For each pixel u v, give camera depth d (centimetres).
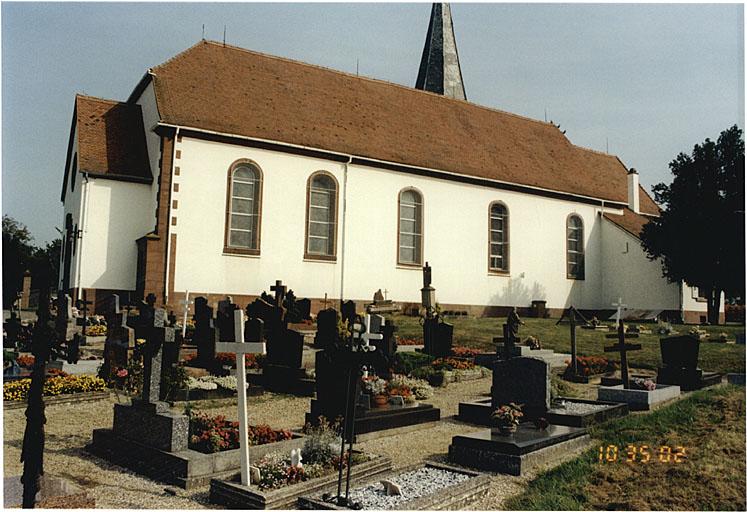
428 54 4825
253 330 1653
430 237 3189
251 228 2706
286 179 2791
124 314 1431
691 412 1138
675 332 2686
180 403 1342
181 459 830
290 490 759
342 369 1109
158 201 2517
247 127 2727
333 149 2902
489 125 3850
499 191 3459
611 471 900
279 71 3158
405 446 1079
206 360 1647
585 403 1352
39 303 707
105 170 2664
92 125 2808
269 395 1480
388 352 1662
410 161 3127
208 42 3042
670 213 3409
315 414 1141
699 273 3331
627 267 3753
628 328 2770
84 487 809
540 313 3481
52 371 1471
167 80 2730
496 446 936
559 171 3856
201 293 2558
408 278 3091
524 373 1173
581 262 3778
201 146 2614
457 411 1381
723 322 3656
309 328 2417
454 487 776
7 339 1912
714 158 3325
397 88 3612
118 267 2639
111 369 1414
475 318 3030
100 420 1172
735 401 1166
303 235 2806
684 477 860
